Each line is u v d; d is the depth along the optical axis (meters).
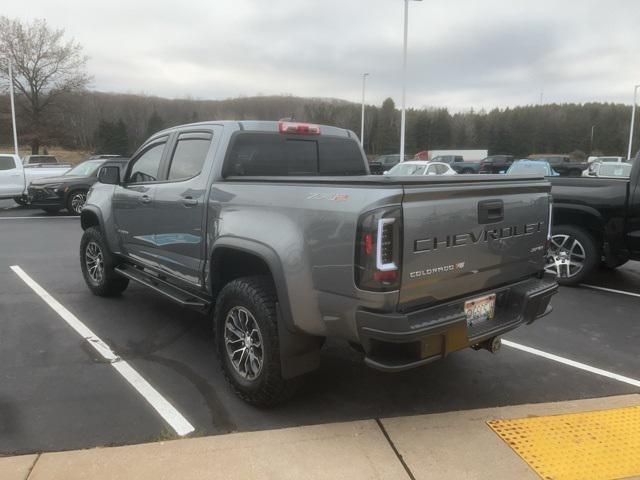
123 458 2.91
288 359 3.31
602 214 6.43
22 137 45.16
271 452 2.99
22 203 17.19
